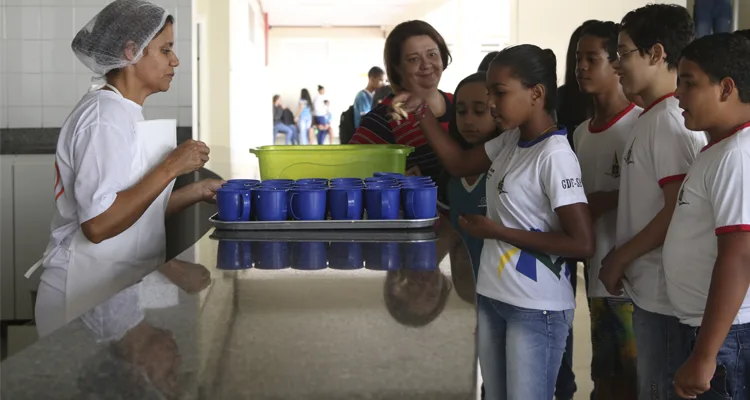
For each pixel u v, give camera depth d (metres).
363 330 1.01
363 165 2.17
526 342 1.80
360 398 0.76
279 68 17.73
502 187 1.85
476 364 0.88
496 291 1.86
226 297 1.18
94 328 1.01
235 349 0.92
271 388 0.79
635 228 1.82
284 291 1.22
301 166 2.17
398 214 1.83
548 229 1.81
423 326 1.03
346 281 1.28
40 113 4.22
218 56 6.91
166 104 4.44
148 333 0.99
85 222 1.72
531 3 6.12
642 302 1.82
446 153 2.18
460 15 9.88
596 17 6.09
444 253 1.51
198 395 0.77
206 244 1.61
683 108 1.56
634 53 1.79
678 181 1.67
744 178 1.44
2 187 3.99
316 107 16.00
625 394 2.31
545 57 1.82
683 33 1.76
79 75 4.21
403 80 2.58
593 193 2.11
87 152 1.73
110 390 0.78
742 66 1.47
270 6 13.88
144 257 1.89
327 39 17.66
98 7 4.17
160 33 1.88
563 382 2.45
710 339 1.42
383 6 13.79
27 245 4.03
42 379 0.81
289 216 1.78
